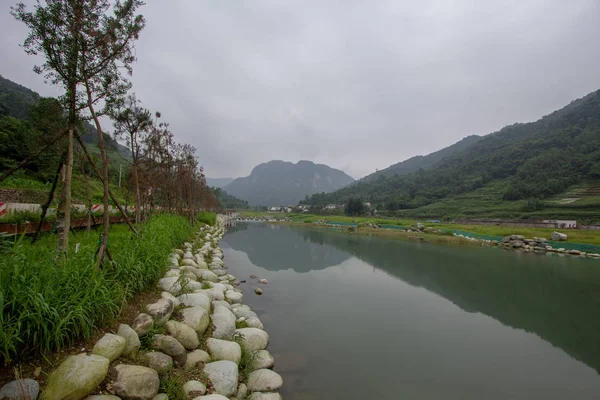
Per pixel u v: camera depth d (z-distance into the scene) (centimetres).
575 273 1942
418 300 1347
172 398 475
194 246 1816
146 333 554
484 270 1997
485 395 680
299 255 2448
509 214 6278
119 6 696
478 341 959
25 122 2595
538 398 678
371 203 11244
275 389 623
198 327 681
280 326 981
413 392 673
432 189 10362
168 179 2298
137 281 697
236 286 1383
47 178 2420
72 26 623
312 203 14262
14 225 1006
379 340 930
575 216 5384
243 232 4512
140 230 1134
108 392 408
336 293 1400
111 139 1248
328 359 793
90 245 779
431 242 3550
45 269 486
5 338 362
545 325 1102
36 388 357
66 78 655
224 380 554
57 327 414
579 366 823
